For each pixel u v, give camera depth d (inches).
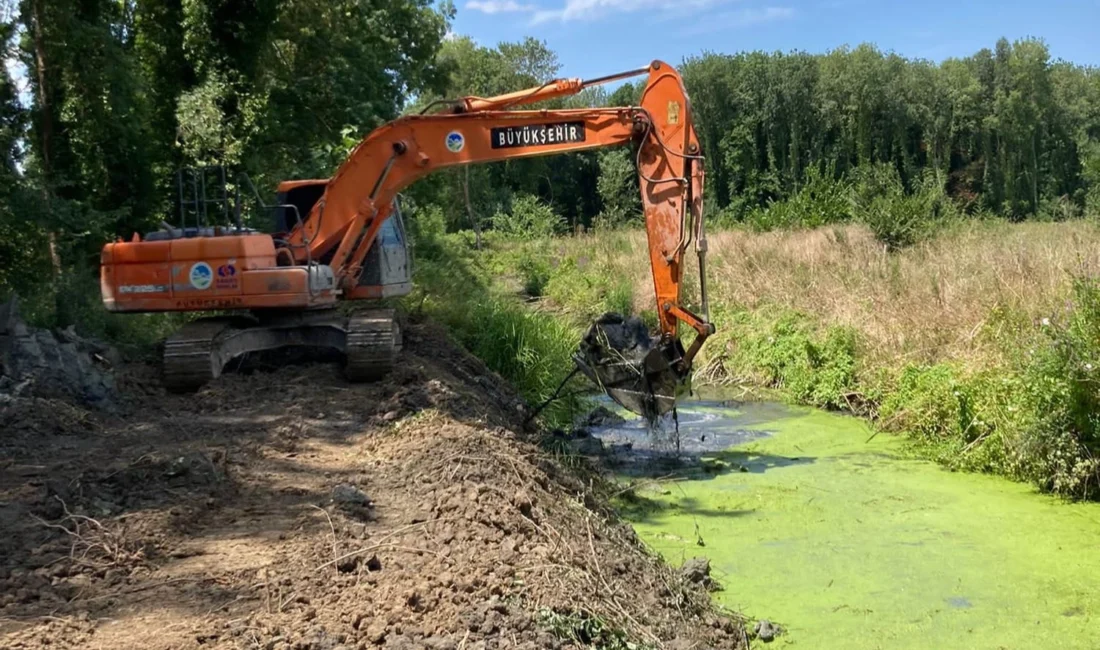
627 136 402.6
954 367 470.9
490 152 421.7
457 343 557.6
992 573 286.5
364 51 959.0
